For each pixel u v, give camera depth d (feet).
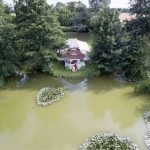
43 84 131.95
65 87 127.85
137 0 142.51
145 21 141.59
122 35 135.23
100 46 135.74
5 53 131.95
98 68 139.44
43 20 132.67
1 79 131.03
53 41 138.21
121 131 92.89
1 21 129.90
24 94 122.62
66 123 99.66
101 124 97.91
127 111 105.60
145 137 88.22
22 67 147.84
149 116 100.01
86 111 107.14
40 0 133.39
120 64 134.41
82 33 264.52
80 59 144.97
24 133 94.58
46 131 95.20
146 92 117.70
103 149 83.66
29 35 136.67
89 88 126.21
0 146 87.71
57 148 85.51
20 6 136.56
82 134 92.27
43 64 138.72
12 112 108.58
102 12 135.44
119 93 120.16
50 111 108.37
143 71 128.88
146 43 127.34
